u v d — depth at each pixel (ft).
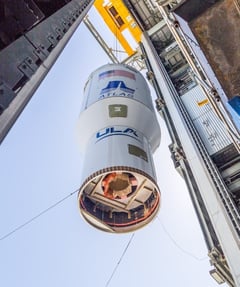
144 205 50.80
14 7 11.32
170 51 95.40
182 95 79.92
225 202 51.47
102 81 61.16
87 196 49.44
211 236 51.98
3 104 9.73
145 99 58.39
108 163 45.37
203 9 24.03
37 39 12.68
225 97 25.11
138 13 108.99
